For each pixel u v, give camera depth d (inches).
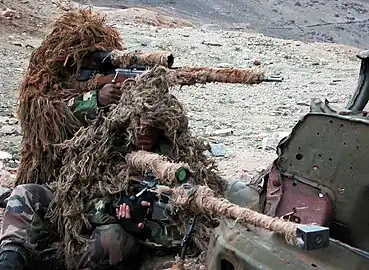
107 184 166.2
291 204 133.0
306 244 109.9
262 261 120.5
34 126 185.0
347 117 131.0
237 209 124.1
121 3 1496.1
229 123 388.5
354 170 127.6
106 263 165.2
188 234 151.6
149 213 163.9
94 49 186.1
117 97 179.3
